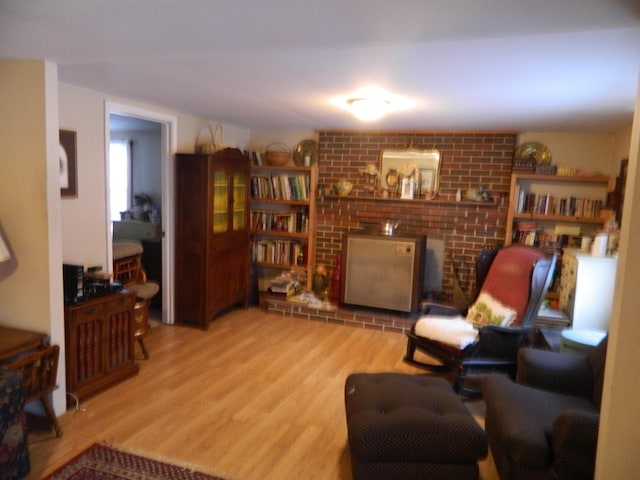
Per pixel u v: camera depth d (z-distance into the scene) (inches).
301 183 209.6
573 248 173.6
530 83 107.0
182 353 149.6
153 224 204.4
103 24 68.9
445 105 136.0
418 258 176.4
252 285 209.9
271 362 144.8
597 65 90.8
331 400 120.0
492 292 141.3
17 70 94.2
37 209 97.3
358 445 76.3
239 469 89.6
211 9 61.3
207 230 169.0
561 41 76.9
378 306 183.2
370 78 107.4
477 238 192.7
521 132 186.2
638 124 56.6
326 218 211.6
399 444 76.3
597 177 173.8
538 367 96.1
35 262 98.7
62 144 124.3
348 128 200.8
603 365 90.2
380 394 89.0
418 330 138.0
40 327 100.3
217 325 180.1
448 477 78.2
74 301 109.7
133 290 134.2
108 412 109.4
